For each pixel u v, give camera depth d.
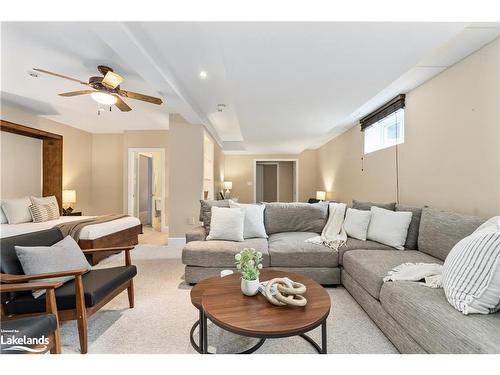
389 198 3.62
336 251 2.59
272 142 5.89
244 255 1.59
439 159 2.64
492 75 2.05
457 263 1.41
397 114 3.47
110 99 2.81
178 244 4.49
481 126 2.15
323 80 2.54
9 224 3.56
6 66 2.73
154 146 5.88
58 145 4.87
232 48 1.95
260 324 1.20
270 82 2.58
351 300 2.29
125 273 2.04
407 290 1.54
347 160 5.20
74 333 1.79
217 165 6.42
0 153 4.12
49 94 3.62
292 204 3.43
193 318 1.98
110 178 6.14
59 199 4.87
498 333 1.07
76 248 2.00
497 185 2.02
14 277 1.48
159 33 2.10
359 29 1.71
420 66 2.49
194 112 3.88
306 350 1.59
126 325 1.87
